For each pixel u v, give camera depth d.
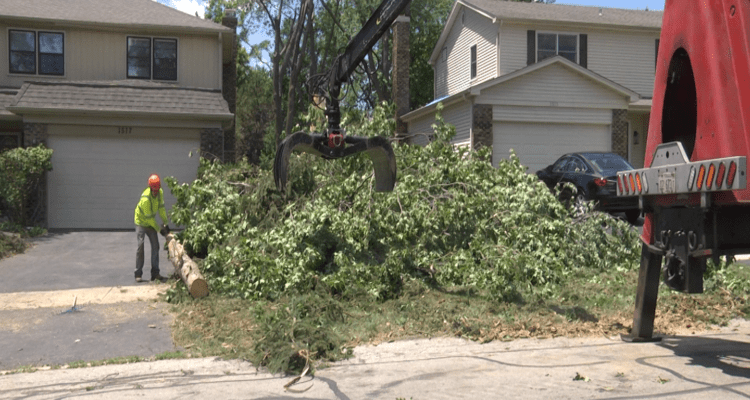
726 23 4.55
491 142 20.42
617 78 24.34
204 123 18.48
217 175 11.90
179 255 9.13
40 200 17.22
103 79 20.83
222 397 4.80
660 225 5.49
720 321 7.04
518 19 23.12
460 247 9.86
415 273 9.13
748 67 4.34
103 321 7.27
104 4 22.38
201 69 21.48
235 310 7.60
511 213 10.00
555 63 20.53
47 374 5.46
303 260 8.48
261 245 9.38
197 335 6.64
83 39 20.62
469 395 4.71
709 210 4.69
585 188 15.07
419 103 39.09
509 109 20.52
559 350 5.98
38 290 9.09
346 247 9.30
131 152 18.12
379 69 37.53
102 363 5.76
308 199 10.46
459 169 10.73
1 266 11.22
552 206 10.40
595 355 5.76
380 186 7.85
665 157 5.17
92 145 17.86
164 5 23.64
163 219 9.98
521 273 8.26
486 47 24.64
